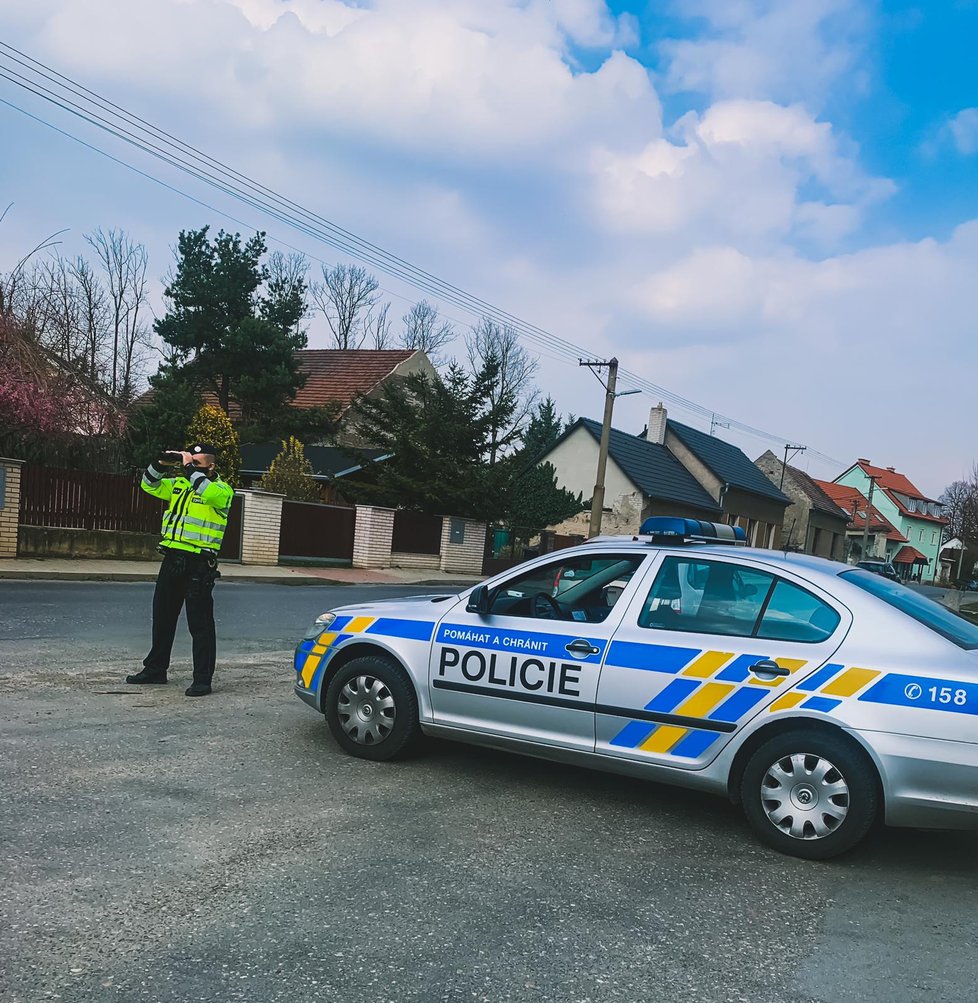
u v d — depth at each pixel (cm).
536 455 4025
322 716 625
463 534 2720
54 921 301
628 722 451
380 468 2653
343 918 319
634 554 488
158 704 621
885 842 448
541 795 486
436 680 507
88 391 1853
